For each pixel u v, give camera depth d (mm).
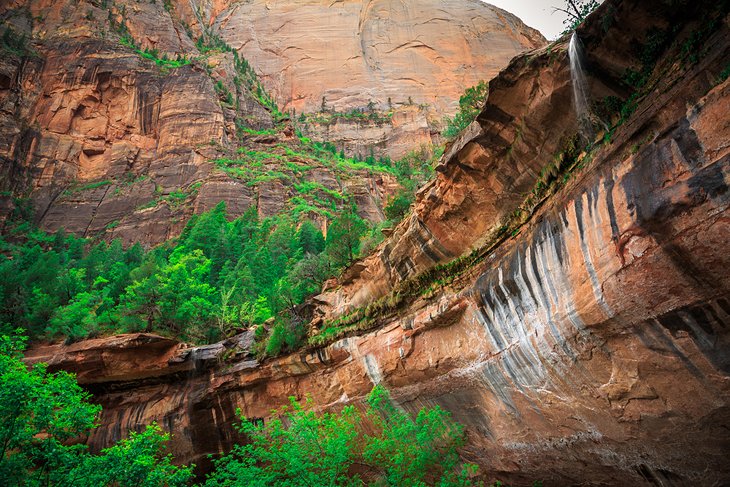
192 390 30156
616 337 11438
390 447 17281
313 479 15812
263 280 51906
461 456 19312
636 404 11602
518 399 15766
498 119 15195
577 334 12422
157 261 55438
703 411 10234
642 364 11016
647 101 10562
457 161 17141
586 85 12273
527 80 13844
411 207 25344
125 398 30641
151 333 33531
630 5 10859
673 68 10141
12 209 81625
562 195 13148
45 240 77438
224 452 28688
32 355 33031
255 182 88812
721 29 9148
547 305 13484
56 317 36500
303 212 79750
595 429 13242
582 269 11992
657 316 10273
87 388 30625
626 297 10688
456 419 19281
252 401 28672
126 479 16609
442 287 19266
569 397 13555
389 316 22422
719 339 9375
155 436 18953
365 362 22906
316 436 17438
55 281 46938
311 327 27516
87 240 80875
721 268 8891
